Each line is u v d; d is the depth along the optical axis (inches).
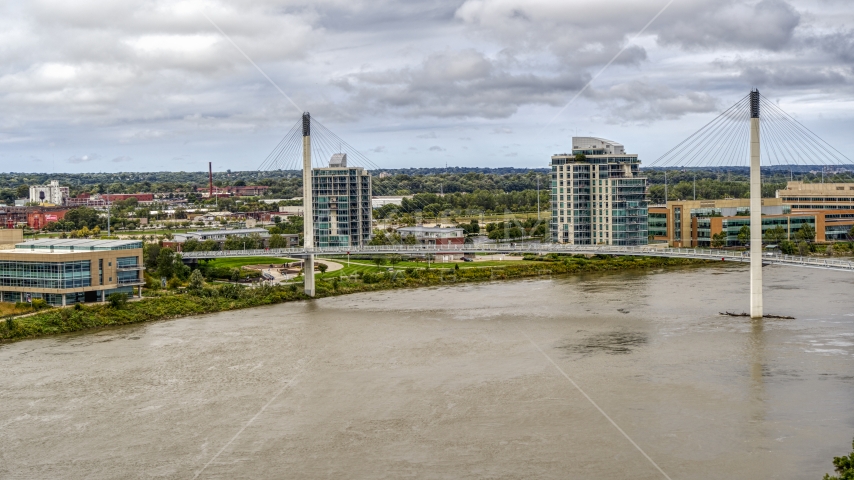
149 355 7416.3
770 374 6407.5
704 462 4771.2
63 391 6343.5
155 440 5329.7
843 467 4266.7
